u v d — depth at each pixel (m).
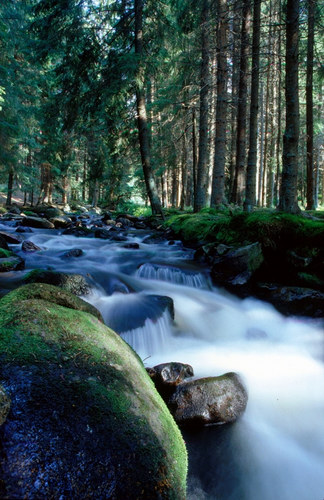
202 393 3.05
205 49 12.23
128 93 13.73
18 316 2.24
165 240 10.55
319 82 13.96
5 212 17.97
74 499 1.37
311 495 2.47
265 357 4.43
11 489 1.30
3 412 1.47
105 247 9.31
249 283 6.52
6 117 17.50
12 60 18.64
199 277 6.70
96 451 1.56
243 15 11.45
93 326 2.56
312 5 7.89
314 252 6.27
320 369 4.20
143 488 1.53
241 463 2.66
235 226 7.80
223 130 12.53
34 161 24.48
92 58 13.41
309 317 5.43
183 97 15.62
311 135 13.62
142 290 5.79
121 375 2.12
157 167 20.25
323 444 2.97
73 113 13.92
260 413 3.30
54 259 7.31
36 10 13.34
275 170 24.62
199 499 2.31
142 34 14.16
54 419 1.60
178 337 4.69
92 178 17.25
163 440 1.85
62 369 1.92
